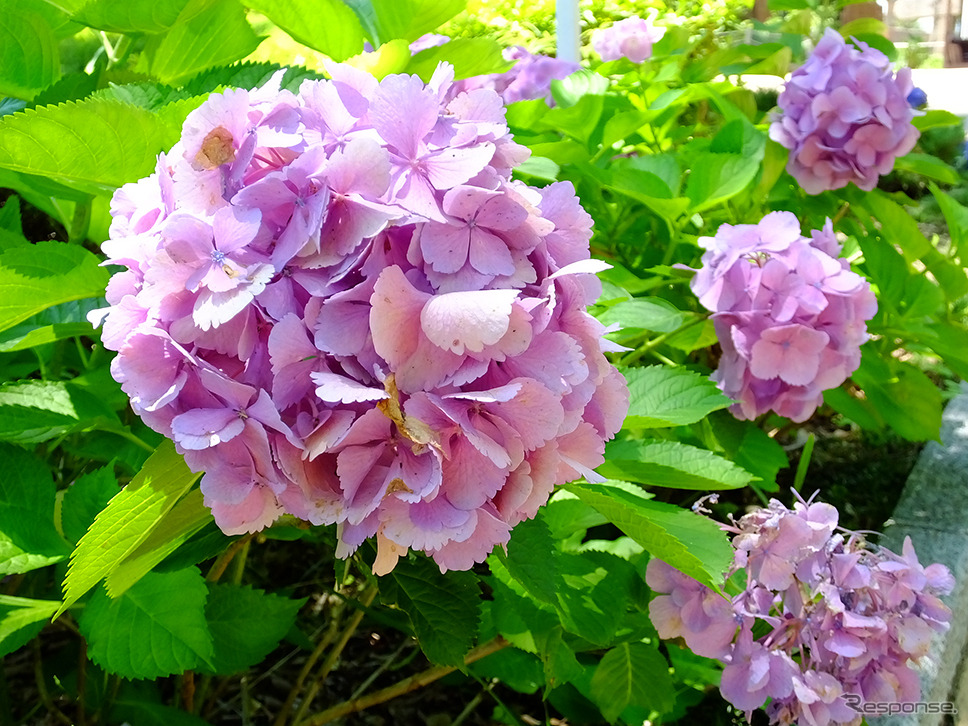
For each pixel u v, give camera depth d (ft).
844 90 2.37
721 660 1.55
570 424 0.94
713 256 1.87
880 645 1.52
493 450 0.84
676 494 2.66
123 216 1.03
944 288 2.40
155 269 0.85
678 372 1.44
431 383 0.86
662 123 2.72
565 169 2.22
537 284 0.96
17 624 1.16
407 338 0.86
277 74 0.99
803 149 2.44
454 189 0.89
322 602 2.19
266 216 0.88
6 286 1.11
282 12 1.41
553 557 1.11
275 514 0.97
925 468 3.00
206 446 0.83
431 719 1.91
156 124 1.11
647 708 1.78
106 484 1.28
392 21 1.44
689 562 1.12
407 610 1.13
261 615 1.47
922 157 2.74
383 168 0.84
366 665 2.05
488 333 0.82
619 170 2.07
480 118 1.02
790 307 1.79
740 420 2.04
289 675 2.02
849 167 2.45
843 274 1.83
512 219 0.91
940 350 2.27
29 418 1.23
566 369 0.90
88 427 1.29
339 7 1.40
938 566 1.62
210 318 0.82
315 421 0.87
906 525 2.68
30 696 1.77
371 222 0.85
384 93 0.90
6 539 1.18
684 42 3.04
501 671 1.73
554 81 2.35
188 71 1.53
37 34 1.42
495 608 1.52
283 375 0.86
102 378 1.44
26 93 1.45
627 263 2.46
